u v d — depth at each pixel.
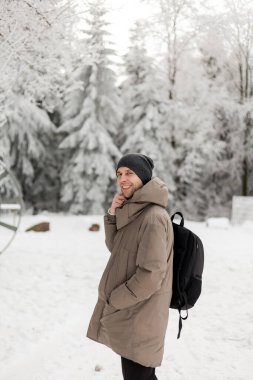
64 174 20.91
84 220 13.43
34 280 6.23
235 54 19.34
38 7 5.93
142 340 2.04
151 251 1.93
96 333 2.29
